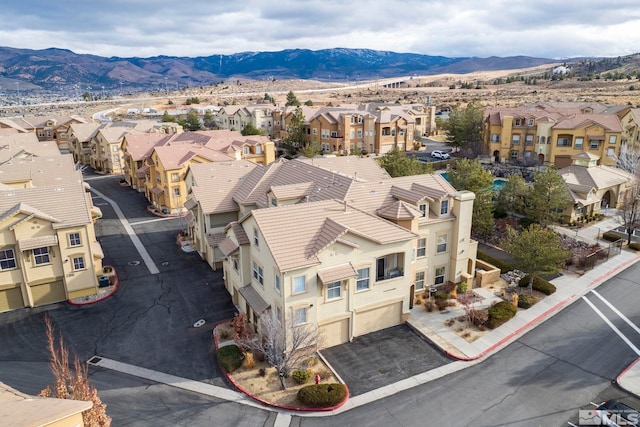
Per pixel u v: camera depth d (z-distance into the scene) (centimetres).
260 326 2980
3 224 3378
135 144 7500
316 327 2869
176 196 6019
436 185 3772
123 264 4369
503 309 3278
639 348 2928
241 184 4581
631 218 4534
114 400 2520
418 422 2342
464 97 19050
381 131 9669
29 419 1288
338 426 2327
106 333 3206
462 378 2678
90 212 3956
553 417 2352
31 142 7388
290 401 2502
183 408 2462
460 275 3741
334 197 3525
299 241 2855
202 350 2997
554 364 2786
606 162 7262
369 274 3019
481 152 8981
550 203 4797
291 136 10162
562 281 3859
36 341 3125
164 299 3688
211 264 4250
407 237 3067
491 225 4762
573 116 7819
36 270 3544
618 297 3575
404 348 2986
